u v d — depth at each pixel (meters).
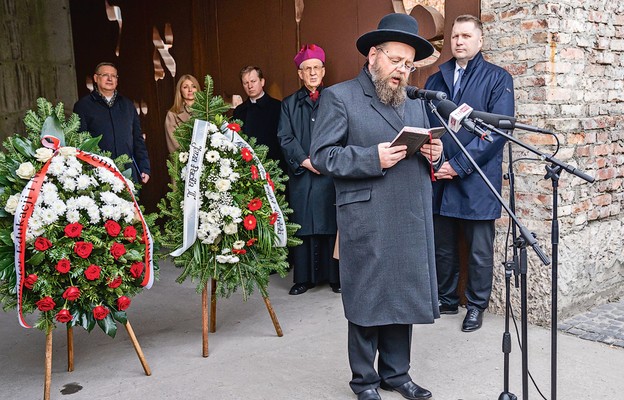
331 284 4.33
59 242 2.65
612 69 3.80
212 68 5.50
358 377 2.64
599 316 3.65
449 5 3.80
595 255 3.72
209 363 3.15
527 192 3.53
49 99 6.38
